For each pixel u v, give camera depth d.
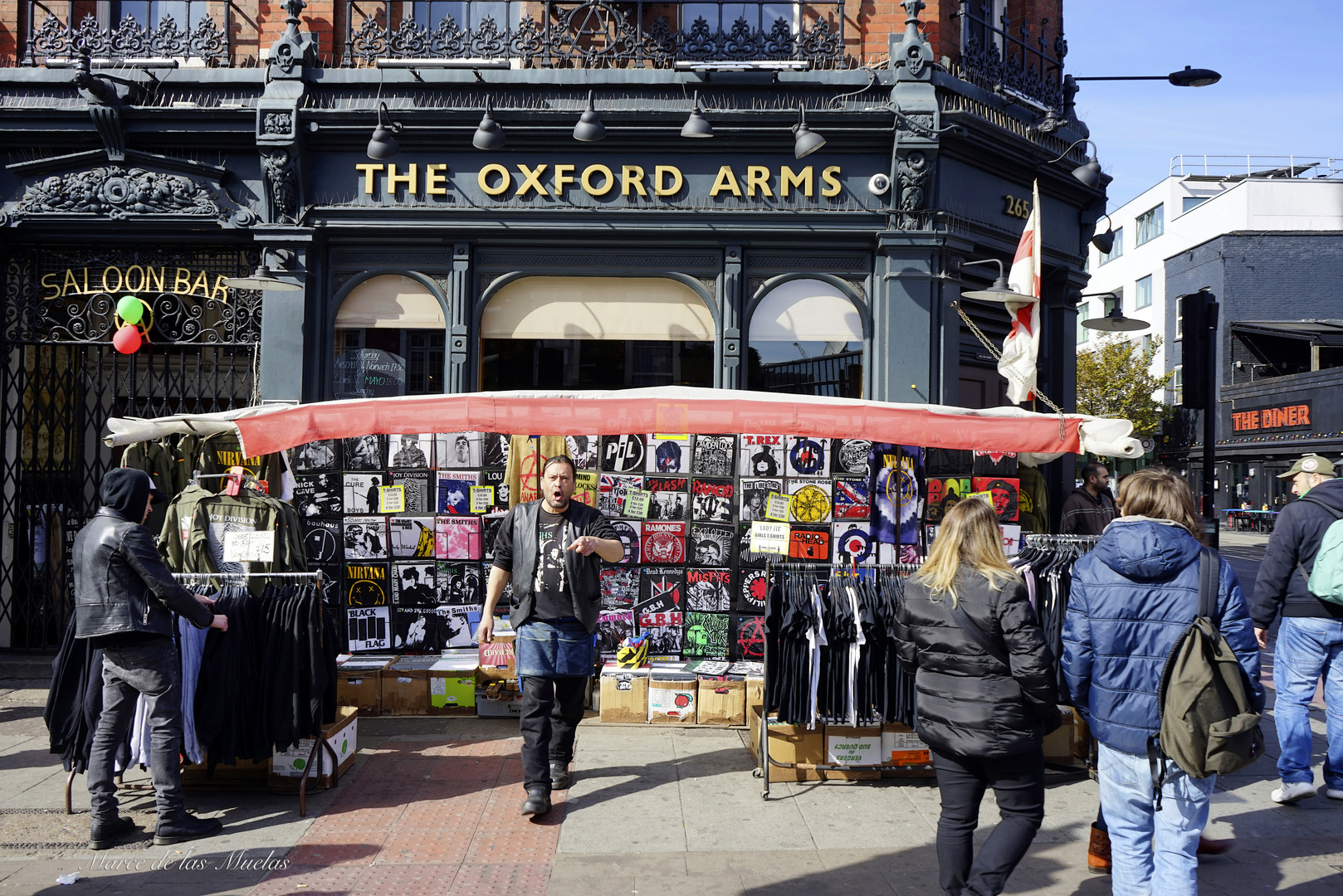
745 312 7.76
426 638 6.45
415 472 6.46
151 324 7.65
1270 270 31.64
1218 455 31.47
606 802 4.62
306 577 4.74
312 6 7.85
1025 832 3.14
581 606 4.55
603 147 7.64
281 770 4.74
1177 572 3.02
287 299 7.55
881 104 7.58
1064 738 5.19
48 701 4.45
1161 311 38.12
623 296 7.86
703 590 6.34
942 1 8.01
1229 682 2.89
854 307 7.79
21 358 7.78
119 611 4.03
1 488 7.77
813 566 5.31
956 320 7.77
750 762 5.22
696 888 3.70
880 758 4.93
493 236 7.66
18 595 7.85
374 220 7.60
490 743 5.57
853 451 6.28
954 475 6.26
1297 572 4.65
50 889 3.68
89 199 7.54
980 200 8.02
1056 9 9.34
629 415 5.72
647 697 5.89
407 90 7.60
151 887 3.71
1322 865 3.94
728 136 7.56
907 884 3.74
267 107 7.38
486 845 4.12
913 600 3.30
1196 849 3.04
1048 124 8.07
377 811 4.51
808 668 4.74
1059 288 9.02
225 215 7.58
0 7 7.82
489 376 7.84
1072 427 5.55
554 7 8.02
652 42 7.74
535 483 6.43
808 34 7.71
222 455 6.31
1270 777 5.11
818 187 7.66
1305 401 27.20
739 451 6.34
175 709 4.21
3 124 7.53
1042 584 5.05
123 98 7.52
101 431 8.14
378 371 7.79
